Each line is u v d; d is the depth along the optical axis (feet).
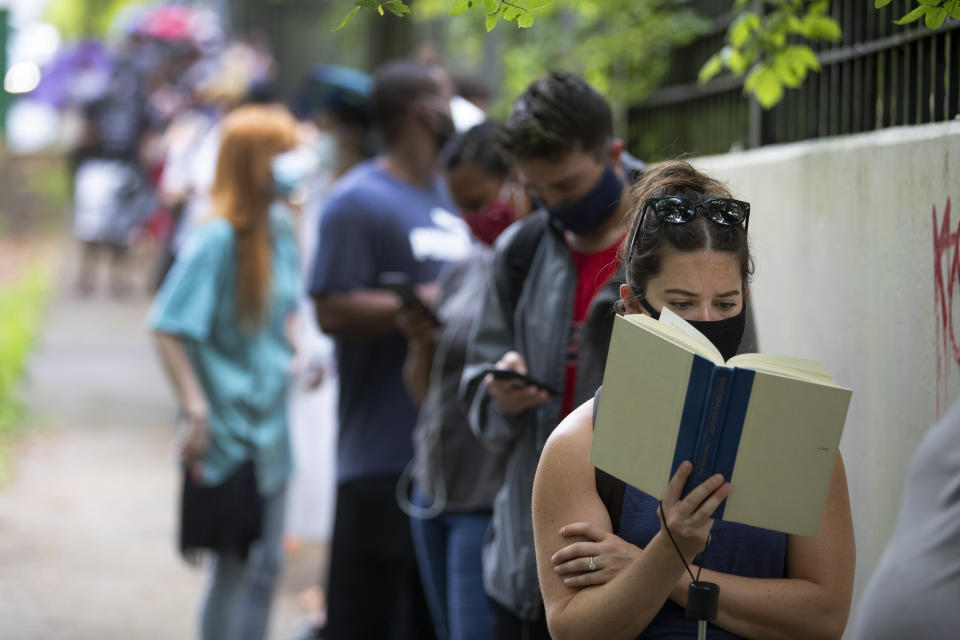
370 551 36.14
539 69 45.88
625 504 17.60
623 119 40.52
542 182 24.11
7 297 106.63
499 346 26.11
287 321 41.45
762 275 29.81
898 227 22.77
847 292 25.03
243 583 36.99
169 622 44.50
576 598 17.08
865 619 16.08
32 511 57.67
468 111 38.24
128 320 110.01
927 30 23.26
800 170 27.43
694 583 16.07
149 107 109.50
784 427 15.34
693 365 15.31
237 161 36.70
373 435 36.22
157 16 113.91
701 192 18.01
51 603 45.88
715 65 29.73
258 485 36.29
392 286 31.32
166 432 73.72
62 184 183.11
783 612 17.01
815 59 27.61
